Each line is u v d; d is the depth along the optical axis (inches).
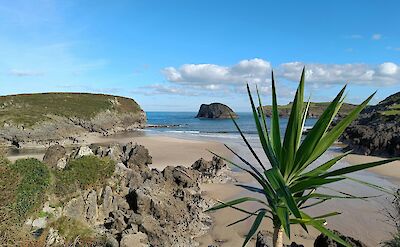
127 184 804.0
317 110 5191.9
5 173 483.2
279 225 158.6
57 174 637.9
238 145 2122.3
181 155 1717.5
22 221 496.4
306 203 893.8
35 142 2315.5
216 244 670.5
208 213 823.7
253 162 1508.4
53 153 964.0
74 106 3223.4
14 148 2201.0
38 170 580.1
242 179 1191.6
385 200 921.5
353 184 1122.7
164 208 722.2
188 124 4722.0
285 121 4148.6
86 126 2992.1
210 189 1056.8
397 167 1435.8
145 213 707.4
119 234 602.5
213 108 6510.8
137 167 1059.9
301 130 158.4
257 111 176.2
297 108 155.4
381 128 2186.3
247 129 3804.1
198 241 682.2
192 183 998.4
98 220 663.1
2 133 2260.1
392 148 1728.6
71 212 609.3
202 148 1973.4
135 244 561.0
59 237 509.7
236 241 681.0
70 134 2687.0
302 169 159.8
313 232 689.6
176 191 890.1
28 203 522.6
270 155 159.8
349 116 150.9
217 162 1246.9
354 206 874.1
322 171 158.7
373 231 718.5
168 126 4242.1
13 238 441.4
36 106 3048.7
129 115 3745.1
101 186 708.0
